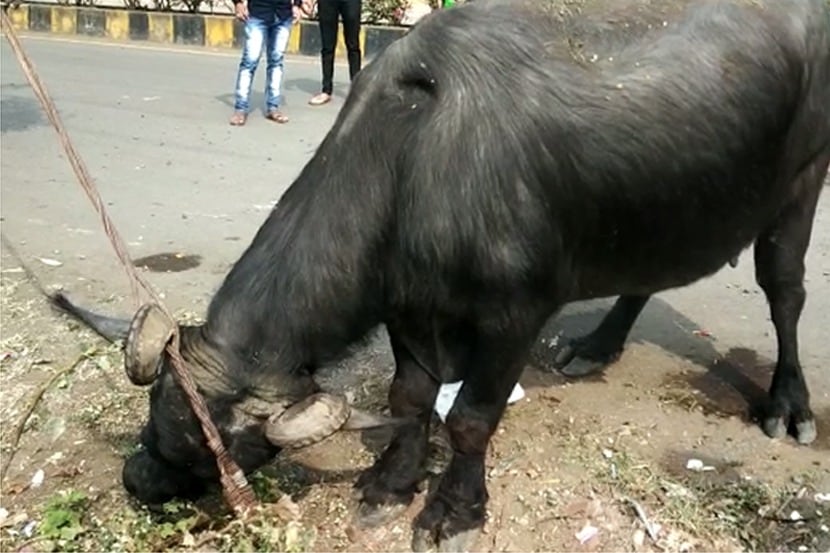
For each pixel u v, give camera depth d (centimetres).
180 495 317
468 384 321
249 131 889
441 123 295
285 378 300
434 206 294
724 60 325
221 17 1429
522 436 397
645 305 502
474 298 307
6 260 570
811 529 350
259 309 297
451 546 333
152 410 295
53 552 332
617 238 329
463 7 314
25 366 449
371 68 314
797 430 402
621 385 441
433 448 377
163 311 287
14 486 369
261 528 315
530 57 304
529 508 355
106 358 450
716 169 329
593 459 383
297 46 1336
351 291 304
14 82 1103
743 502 362
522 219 299
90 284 542
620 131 310
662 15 325
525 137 297
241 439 298
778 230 391
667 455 390
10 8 1559
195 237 618
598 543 340
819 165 381
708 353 472
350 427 291
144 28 1479
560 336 484
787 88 341
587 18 318
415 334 330
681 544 340
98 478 372
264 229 310
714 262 360
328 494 361
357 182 302
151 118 930
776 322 405
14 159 779
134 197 693
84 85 1089
